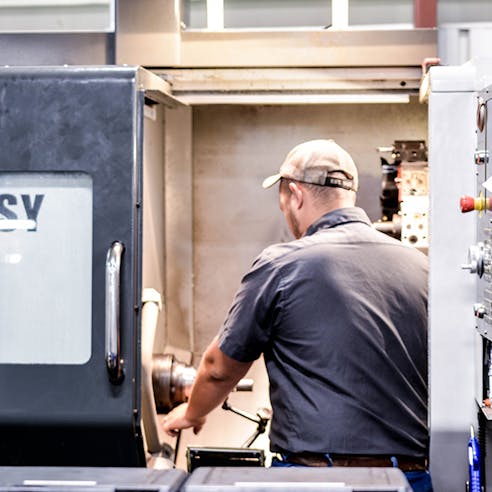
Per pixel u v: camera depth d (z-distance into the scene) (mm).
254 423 3213
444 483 2293
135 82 2156
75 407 2160
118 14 2863
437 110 2256
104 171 2154
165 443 2629
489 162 2025
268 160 3279
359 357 2355
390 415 2365
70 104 2160
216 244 3309
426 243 2914
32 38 2838
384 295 2410
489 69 2240
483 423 2203
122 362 2146
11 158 2170
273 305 2400
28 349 2188
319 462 2336
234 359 2459
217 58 2914
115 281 2102
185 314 3291
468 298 2268
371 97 2969
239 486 1672
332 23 3086
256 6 3260
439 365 2281
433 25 2938
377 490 1663
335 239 2463
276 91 2977
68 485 1705
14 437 2213
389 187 3150
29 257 2191
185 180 3268
